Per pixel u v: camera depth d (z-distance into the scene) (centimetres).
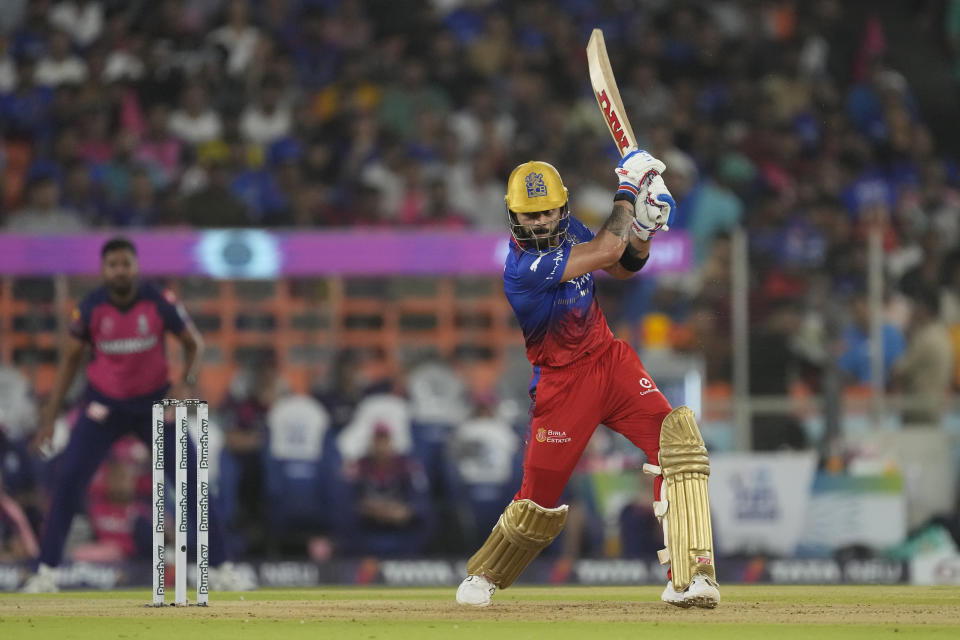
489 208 5016
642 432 1786
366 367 3756
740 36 5906
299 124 5247
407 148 5172
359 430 3659
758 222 4700
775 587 2498
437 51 5672
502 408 3731
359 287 3744
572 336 1769
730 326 3591
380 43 5716
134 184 4669
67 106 5259
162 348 2667
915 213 5156
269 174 4978
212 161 4641
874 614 1755
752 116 5441
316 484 3597
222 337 3703
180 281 3681
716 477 3475
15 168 5116
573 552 3528
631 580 3409
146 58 5516
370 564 3412
